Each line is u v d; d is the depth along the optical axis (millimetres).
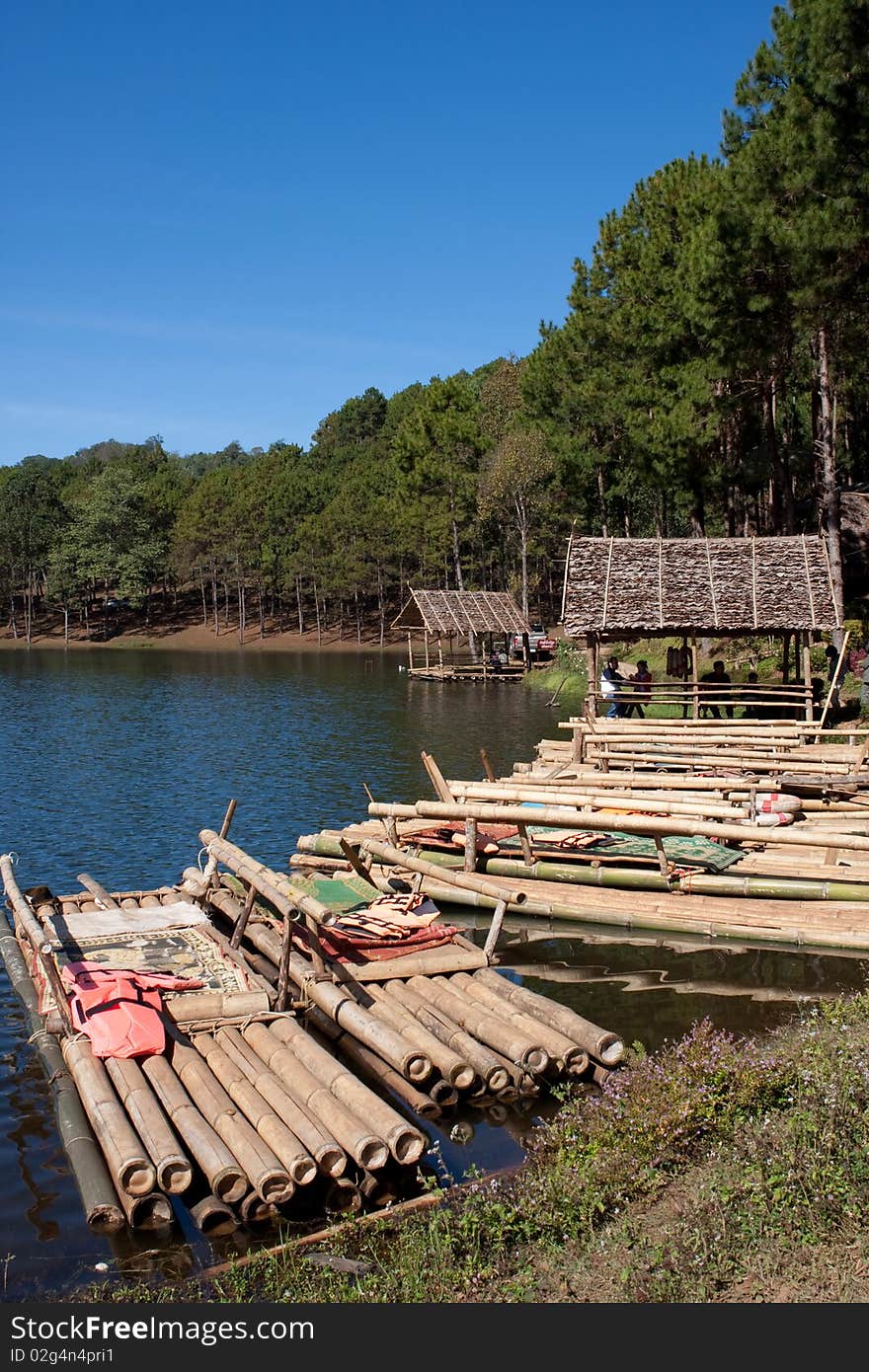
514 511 66750
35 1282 6633
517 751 28938
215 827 20422
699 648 39625
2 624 104875
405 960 10820
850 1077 7180
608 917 13773
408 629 60469
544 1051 8977
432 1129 8523
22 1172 8039
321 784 24766
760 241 23953
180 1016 9430
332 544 87000
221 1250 6984
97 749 30875
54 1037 9664
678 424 33438
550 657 59500
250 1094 8133
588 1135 7590
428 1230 6648
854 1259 5699
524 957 12875
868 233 22000
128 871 17453
